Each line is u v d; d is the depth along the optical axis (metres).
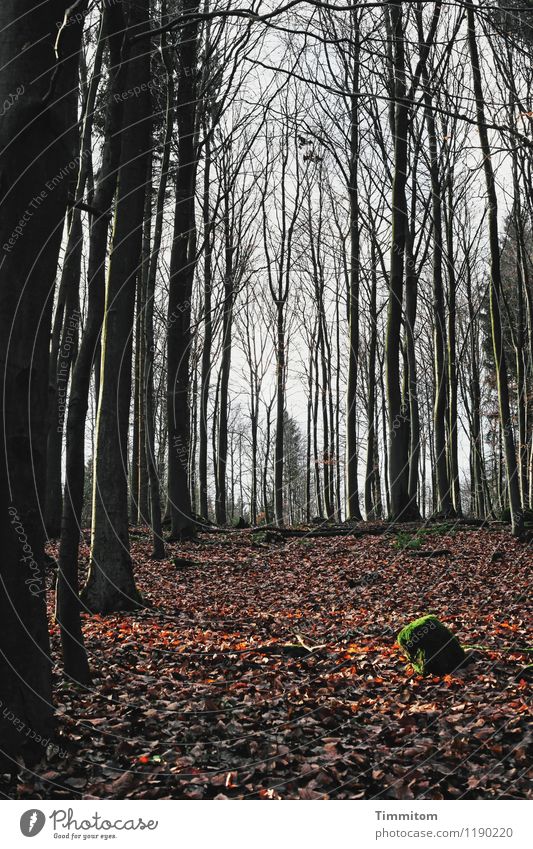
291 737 4.81
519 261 23.80
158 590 11.10
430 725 5.02
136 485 21.34
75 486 5.66
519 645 7.09
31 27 4.36
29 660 4.32
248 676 6.31
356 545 15.55
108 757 4.49
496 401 35.06
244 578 12.41
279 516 27.33
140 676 6.23
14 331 4.26
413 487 20.80
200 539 16.39
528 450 25.39
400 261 17.94
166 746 4.67
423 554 13.91
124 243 9.77
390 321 17.91
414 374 21.28
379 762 4.46
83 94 13.60
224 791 4.20
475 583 11.15
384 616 9.16
